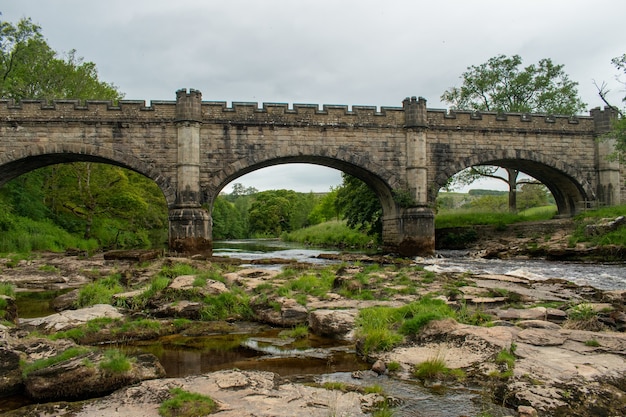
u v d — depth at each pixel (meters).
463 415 7.02
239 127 33.81
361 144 35.22
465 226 42.03
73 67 49.25
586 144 38.28
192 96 32.88
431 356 9.28
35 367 8.29
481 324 11.45
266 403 7.20
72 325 12.09
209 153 33.53
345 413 6.97
